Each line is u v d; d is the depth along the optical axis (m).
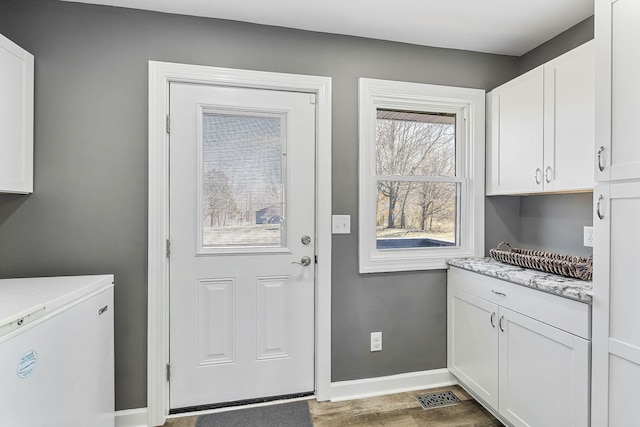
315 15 1.93
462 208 2.39
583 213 1.95
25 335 1.08
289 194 2.10
